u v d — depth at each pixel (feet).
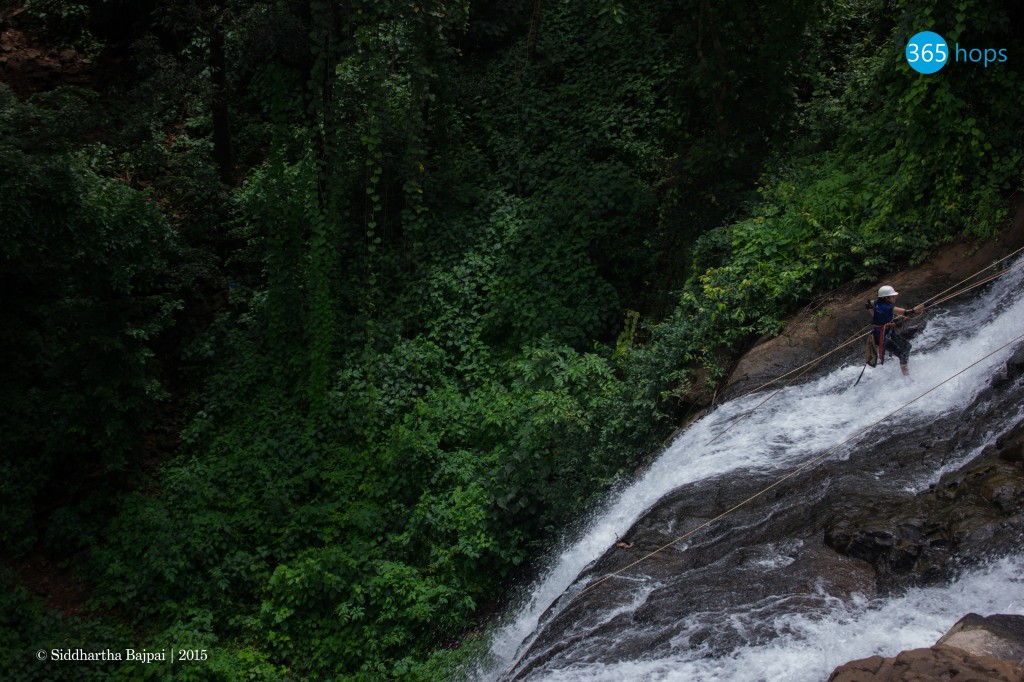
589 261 56.18
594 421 46.01
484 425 50.93
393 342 56.29
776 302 43.96
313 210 55.67
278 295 56.24
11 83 66.90
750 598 23.65
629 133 62.44
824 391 37.40
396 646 43.96
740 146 54.08
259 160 68.08
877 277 42.83
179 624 44.16
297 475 51.34
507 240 59.06
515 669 27.32
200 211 61.77
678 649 22.21
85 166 54.24
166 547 46.47
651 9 69.46
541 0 70.74
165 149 65.10
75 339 50.49
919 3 42.34
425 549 47.29
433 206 61.31
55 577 46.98
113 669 42.39
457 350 57.11
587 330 54.54
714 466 35.40
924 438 30.76
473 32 72.18
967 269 39.86
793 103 54.85
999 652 17.19
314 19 55.47
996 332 34.35
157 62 60.80
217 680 42.27
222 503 49.78
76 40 71.82
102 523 48.80
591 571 31.55
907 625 20.47
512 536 45.11
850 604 22.27
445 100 62.85
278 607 45.24
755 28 54.03
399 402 53.26
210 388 55.26
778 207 48.32
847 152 51.19
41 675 41.16
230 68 67.15
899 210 43.27
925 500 25.86
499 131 67.26
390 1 55.62
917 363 35.55
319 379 53.88
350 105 57.06
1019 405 27.61
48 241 46.70
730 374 42.65
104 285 49.78
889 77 44.52
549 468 45.16
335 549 46.62
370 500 50.26
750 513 30.32
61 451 48.80
